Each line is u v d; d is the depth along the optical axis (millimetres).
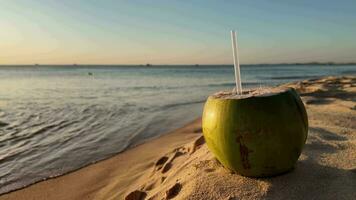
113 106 2225
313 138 601
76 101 2584
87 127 1457
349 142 580
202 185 436
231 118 406
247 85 4703
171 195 462
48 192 723
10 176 846
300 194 394
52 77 8742
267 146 399
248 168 420
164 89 4027
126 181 700
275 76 8344
